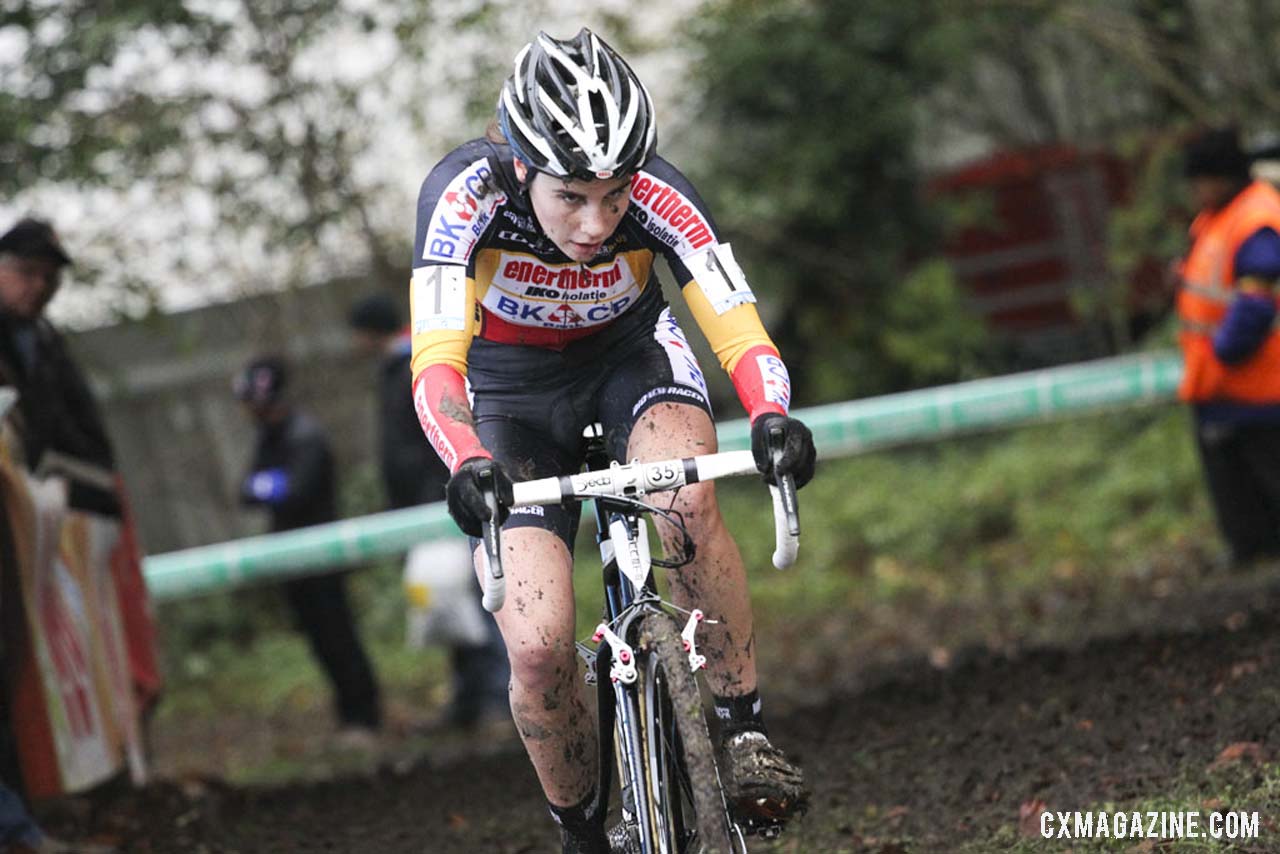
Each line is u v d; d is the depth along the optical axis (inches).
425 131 856.3
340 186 826.8
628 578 270.7
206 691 956.6
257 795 500.1
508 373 301.0
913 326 1167.0
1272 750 344.8
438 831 417.7
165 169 781.9
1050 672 476.7
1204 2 1033.5
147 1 614.9
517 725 281.9
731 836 266.2
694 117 1184.2
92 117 659.4
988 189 1213.7
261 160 800.3
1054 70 1192.8
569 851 294.5
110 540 504.7
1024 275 1222.3
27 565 436.5
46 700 442.0
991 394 761.6
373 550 700.7
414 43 753.6
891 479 1045.8
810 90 1154.7
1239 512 646.5
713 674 283.9
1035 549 887.7
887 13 1143.0
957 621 749.3
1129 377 751.1
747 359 279.9
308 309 1073.5
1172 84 992.9
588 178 258.5
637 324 305.1
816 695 597.3
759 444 258.1
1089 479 962.1
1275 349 610.9
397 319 715.4
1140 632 539.5
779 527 255.9
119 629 508.7
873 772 410.9
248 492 724.7
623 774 267.9
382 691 875.4
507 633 273.7
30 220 457.4
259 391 717.9
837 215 1152.2
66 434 483.8
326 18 707.4
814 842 359.9
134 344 1125.1
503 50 831.7
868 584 911.0
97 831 441.7
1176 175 1000.9
